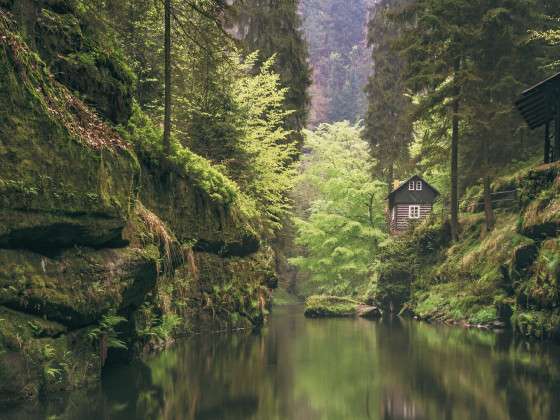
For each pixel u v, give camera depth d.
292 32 36.03
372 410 9.22
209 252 19.80
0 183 8.46
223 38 17.75
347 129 64.25
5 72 8.77
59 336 9.51
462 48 27.97
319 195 65.56
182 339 17.39
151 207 15.81
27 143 8.98
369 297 37.97
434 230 32.44
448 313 25.39
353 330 21.91
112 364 12.53
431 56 30.05
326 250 49.56
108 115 12.48
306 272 55.19
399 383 11.37
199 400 9.70
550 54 28.88
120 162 11.30
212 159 22.70
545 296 18.20
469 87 27.73
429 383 11.34
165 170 16.50
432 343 17.55
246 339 18.09
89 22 12.55
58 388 9.30
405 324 24.91
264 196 26.23
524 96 21.44
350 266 46.25
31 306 8.95
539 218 19.41
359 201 50.31
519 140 28.81
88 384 10.05
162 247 13.68
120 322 11.91
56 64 11.26
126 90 13.05
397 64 46.81
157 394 9.95
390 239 38.19
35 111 9.20
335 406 9.45
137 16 19.75
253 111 25.41
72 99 10.75
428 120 31.42
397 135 45.06
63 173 9.53
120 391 9.98
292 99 35.38
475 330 21.70
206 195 19.14
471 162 31.31
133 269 11.34
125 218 11.00
